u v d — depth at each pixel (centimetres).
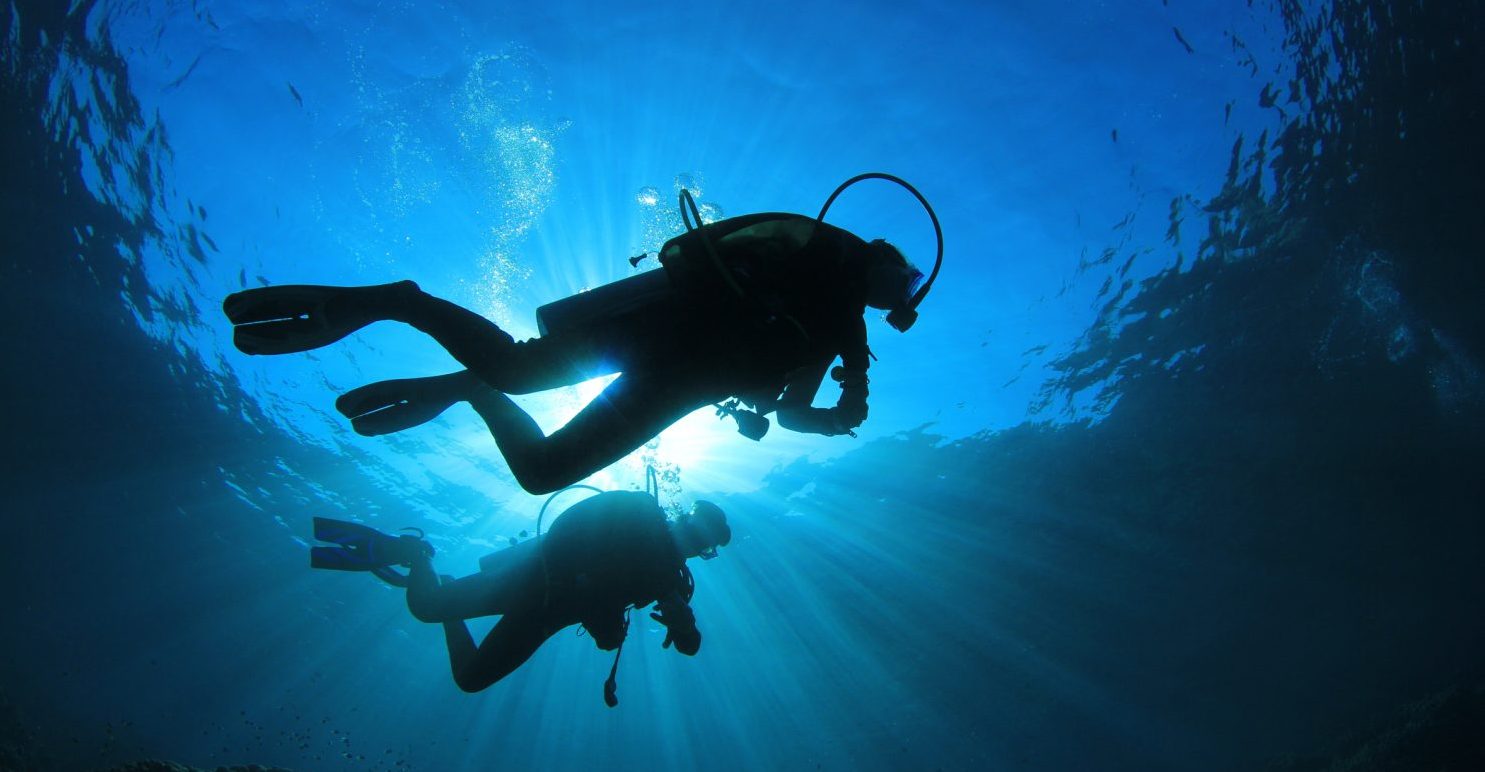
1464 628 2236
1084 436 1812
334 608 2461
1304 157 1345
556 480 195
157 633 2423
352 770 3053
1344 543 2147
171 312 1507
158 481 1970
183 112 1167
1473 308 1573
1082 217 1277
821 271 205
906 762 2923
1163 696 2550
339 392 1549
